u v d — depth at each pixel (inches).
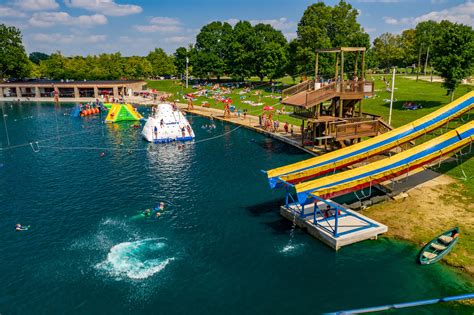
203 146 2322.8
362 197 1389.0
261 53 4682.6
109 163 1969.7
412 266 973.2
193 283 925.8
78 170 1846.7
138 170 1835.6
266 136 2554.1
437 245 1020.5
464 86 3324.3
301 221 1189.1
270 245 1096.2
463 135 1440.7
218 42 6614.2
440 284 901.8
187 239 1137.4
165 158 2054.6
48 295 888.3
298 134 2461.9
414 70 6412.4
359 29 4266.7
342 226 1132.5
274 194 1487.5
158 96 4913.9
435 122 1705.2
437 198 1309.1
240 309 836.6
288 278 940.6
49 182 1664.6
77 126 3097.9
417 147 1397.6
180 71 6210.6
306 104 1790.1
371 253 1035.3
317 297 869.8
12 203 1424.7
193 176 1727.4
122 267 993.5
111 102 4562.0
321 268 979.3
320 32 3873.0
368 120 1886.1
